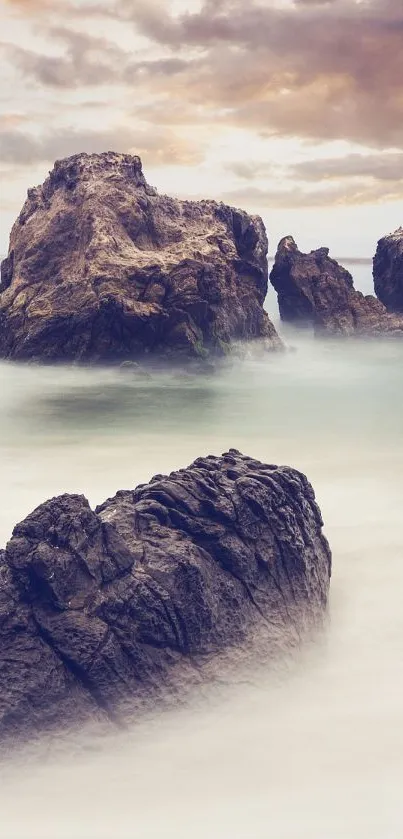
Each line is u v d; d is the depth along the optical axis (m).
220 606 33.06
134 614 31.11
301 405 88.31
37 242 112.31
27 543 31.17
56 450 68.38
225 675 31.94
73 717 29.11
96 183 111.81
